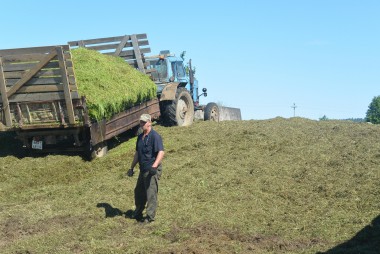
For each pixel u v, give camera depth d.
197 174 10.07
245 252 6.10
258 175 9.96
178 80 17.44
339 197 8.59
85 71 11.69
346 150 11.48
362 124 15.41
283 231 7.04
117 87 12.15
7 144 12.55
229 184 9.44
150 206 7.37
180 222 7.32
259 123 15.59
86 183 9.88
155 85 14.51
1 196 9.34
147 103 14.05
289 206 8.27
